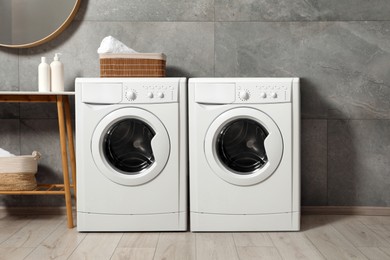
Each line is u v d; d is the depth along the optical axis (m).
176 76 3.28
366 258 2.33
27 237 2.72
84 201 2.78
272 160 2.74
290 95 2.73
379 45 3.28
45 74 3.01
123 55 2.92
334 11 3.27
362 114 3.30
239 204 2.77
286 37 3.28
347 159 3.31
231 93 2.73
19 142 3.30
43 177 3.31
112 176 2.75
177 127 2.75
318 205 3.32
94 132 2.74
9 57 3.28
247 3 3.26
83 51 3.28
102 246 2.54
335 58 3.28
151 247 2.52
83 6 3.26
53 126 3.30
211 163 2.74
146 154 2.81
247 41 3.28
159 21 3.27
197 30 3.27
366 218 3.21
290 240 2.64
